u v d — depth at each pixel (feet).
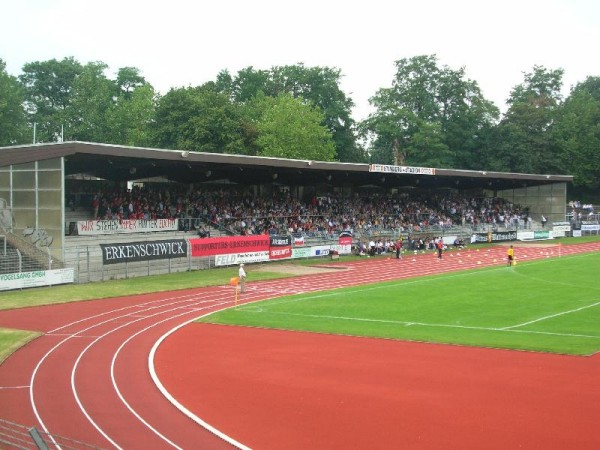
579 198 391.45
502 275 157.38
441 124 370.53
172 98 268.00
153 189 205.87
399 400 59.77
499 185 303.48
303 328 95.09
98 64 311.06
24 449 42.32
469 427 52.08
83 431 52.31
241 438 50.42
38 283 130.31
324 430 51.98
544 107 408.05
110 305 115.44
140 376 69.26
